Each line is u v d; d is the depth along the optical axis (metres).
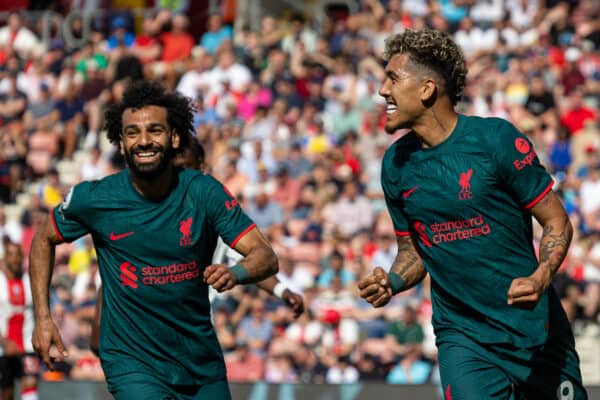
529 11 41.78
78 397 21.94
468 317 12.19
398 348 28.30
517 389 12.30
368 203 33.50
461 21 41.19
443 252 12.07
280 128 38.31
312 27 46.88
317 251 31.94
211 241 12.43
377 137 36.31
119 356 12.36
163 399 12.09
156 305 12.24
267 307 29.47
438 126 12.01
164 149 12.10
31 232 37.53
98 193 12.29
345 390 20.73
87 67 44.72
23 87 45.53
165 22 46.91
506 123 11.89
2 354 21.86
